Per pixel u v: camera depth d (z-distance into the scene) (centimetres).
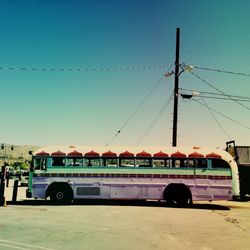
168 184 1853
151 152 1884
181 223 1308
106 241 959
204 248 903
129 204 1931
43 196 1838
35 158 1872
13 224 1180
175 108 2252
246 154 2489
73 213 1494
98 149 1892
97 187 1858
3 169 1767
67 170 1867
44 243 907
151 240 989
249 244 966
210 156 1872
